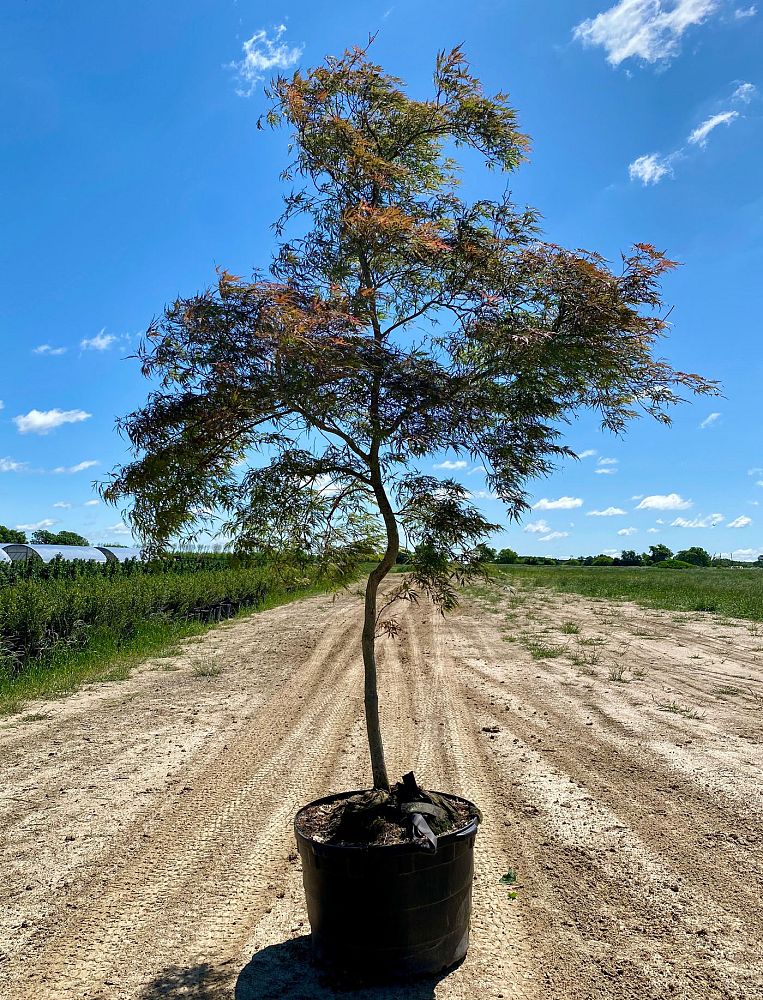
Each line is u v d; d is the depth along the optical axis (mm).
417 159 4121
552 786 5648
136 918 3857
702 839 4625
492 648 12922
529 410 3566
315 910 3320
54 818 5289
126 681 10648
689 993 3096
